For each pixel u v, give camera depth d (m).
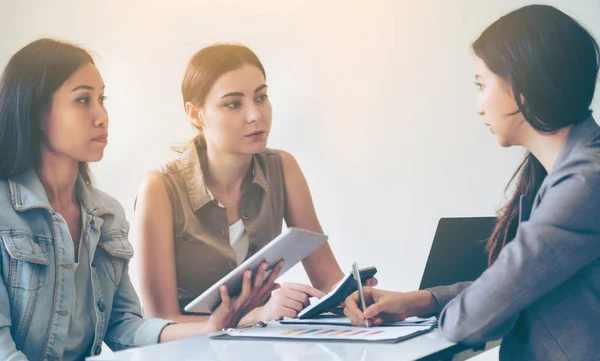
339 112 3.13
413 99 3.00
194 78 2.04
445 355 1.12
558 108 1.14
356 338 1.20
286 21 3.21
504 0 2.84
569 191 1.09
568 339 1.10
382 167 3.06
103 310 1.57
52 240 1.47
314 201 3.19
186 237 2.02
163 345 1.25
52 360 1.44
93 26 3.42
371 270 1.55
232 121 2.00
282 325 1.47
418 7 2.98
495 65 1.19
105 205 1.63
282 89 3.23
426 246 2.98
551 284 1.09
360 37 3.08
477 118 2.88
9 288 1.41
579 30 1.16
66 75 1.46
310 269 2.24
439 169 2.95
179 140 3.31
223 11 3.29
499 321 1.11
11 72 1.46
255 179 2.09
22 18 3.49
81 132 1.48
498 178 2.84
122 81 3.40
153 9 3.37
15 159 1.44
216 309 1.45
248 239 2.08
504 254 1.12
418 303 1.39
